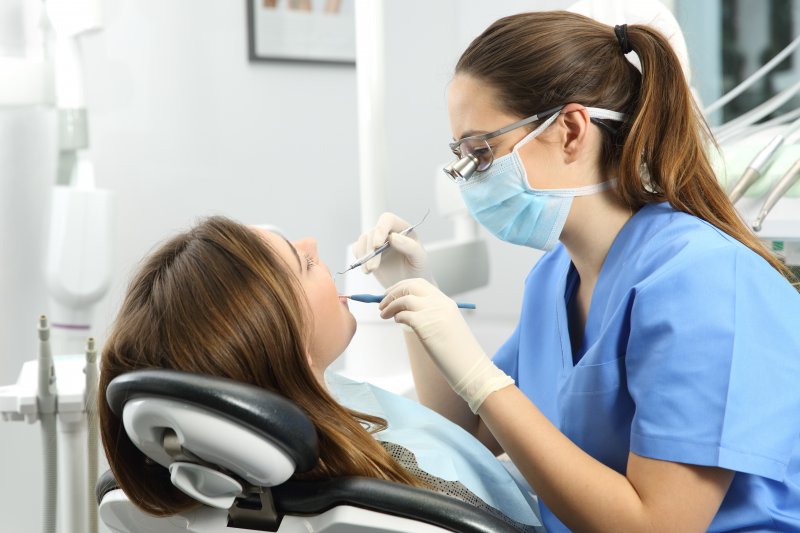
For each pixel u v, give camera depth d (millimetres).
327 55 2482
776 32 1816
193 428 688
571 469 919
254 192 2359
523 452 936
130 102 2064
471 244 2039
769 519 968
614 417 1036
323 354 1021
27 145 1884
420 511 748
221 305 811
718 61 1868
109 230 1804
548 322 1218
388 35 2648
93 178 1824
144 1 2066
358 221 2639
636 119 1025
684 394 903
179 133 2172
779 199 1367
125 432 827
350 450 826
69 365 1471
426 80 2766
